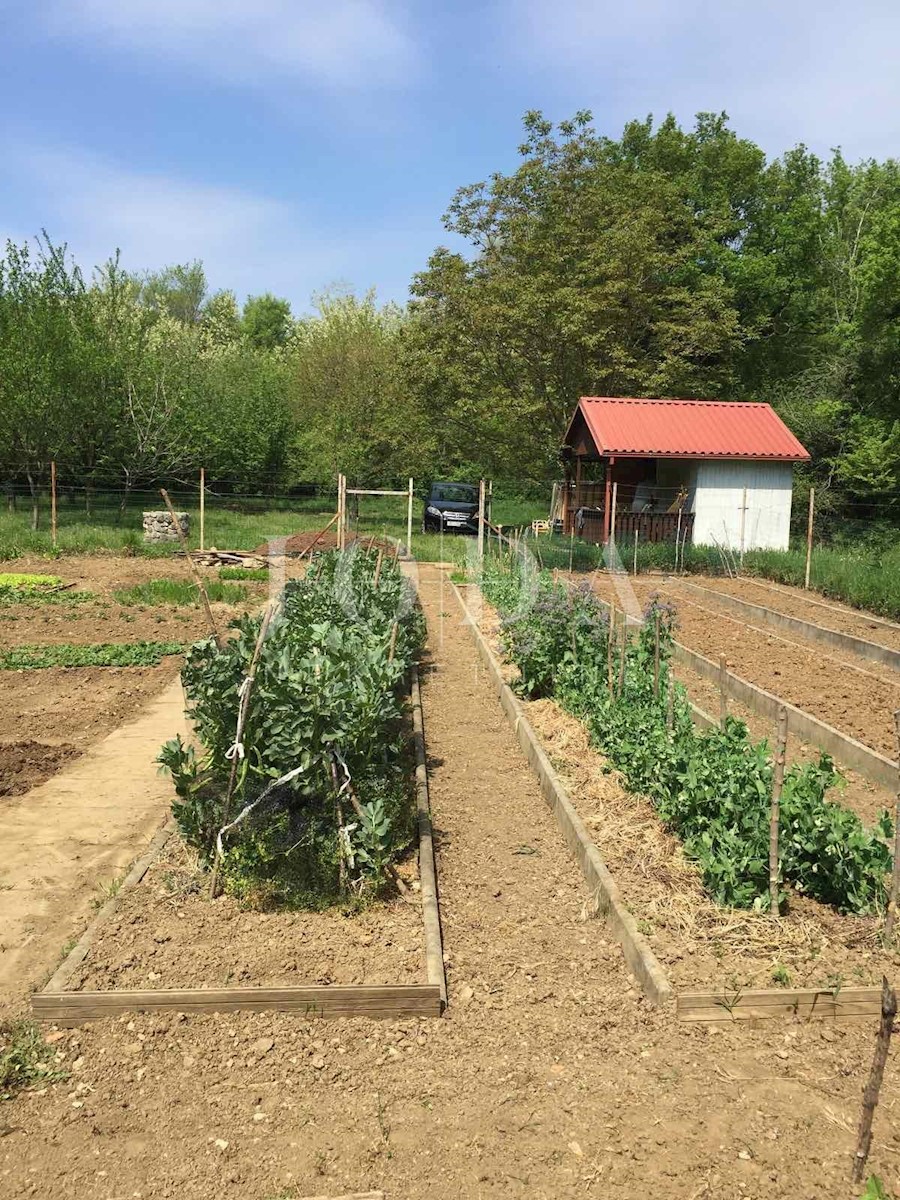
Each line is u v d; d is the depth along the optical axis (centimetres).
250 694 542
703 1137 356
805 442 3105
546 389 3209
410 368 3250
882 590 1627
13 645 1289
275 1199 327
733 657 1188
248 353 4162
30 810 682
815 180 4344
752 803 541
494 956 494
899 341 2919
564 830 652
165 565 2123
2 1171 340
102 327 3023
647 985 454
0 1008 438
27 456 2753
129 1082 388
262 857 531
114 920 505
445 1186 333
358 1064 403
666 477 2603
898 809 474
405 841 593
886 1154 346
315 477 3484
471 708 998
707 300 3133
